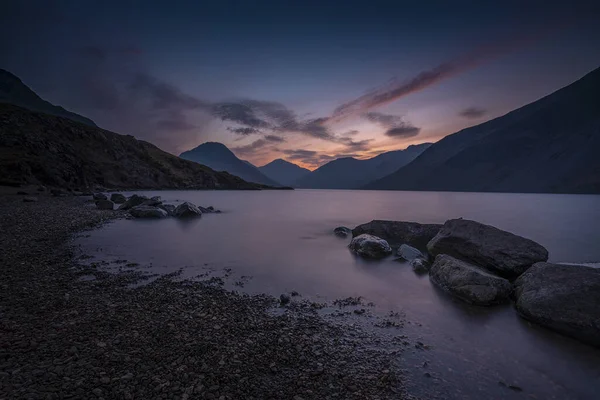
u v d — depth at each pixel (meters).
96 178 116.88
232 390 6.37
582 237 29.81
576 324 9.36
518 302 11.42
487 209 71.00
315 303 11.91
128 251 19.70
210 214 48.88
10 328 8.56
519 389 6.93
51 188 77.19
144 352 7.61
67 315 9.62
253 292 12.98
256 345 8.33
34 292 11.53
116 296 11.55
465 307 11.77
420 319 10.67
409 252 19.86
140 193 108.31
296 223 39.56
